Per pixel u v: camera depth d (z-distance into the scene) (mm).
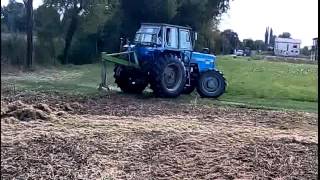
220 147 7934
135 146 7789
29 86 16969
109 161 6812
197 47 37719
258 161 7039
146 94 16234
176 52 16250
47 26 32688
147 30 16188
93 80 21188
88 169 6359
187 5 38000
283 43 74938
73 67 29234
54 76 22609
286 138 8977
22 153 7008
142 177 6094
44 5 32844
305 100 16750
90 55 35156
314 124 11102
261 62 35375
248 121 11125
